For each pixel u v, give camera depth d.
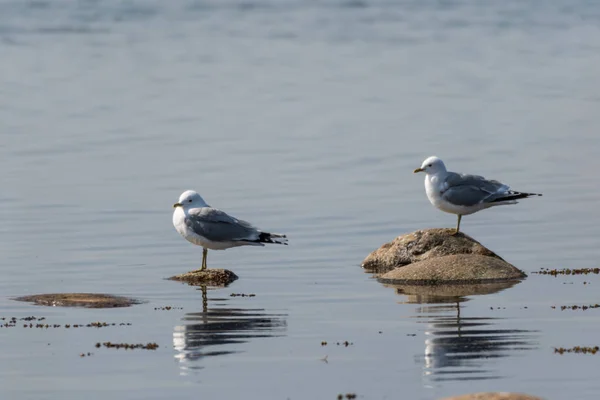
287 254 20.28
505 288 17.14
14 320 15.30
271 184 27.09
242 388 12.23
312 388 12.18
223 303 16.39
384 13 70.25
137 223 22.92
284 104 41.03
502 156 30.89
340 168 29.27
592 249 20.22
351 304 16.23
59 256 20.05
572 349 13.44
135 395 12.03
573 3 72.94
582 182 27.05
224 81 46.88
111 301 16.47
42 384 12.41
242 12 70.25
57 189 26.42
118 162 30.05
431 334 14.30
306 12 70.50
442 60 53.03
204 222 18.00
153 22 65.50
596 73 48.06
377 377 12.52
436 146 32.56
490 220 23.12
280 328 14.79
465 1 75.19
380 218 23.33
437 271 17.88
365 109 39.94
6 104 40.47
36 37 59.34
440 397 11.77
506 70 49.66
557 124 36.28
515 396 10.55
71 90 43.97
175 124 36.66
